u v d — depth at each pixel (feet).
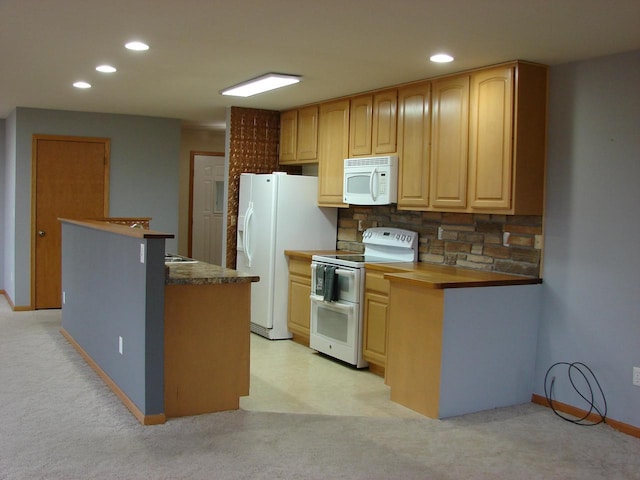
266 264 19.77
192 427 11.53
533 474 10.05
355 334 16.33
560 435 11.87
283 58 13.82
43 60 14.57
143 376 11.55
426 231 16.97
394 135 16.52
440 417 12.55
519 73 13.15
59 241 23.30
